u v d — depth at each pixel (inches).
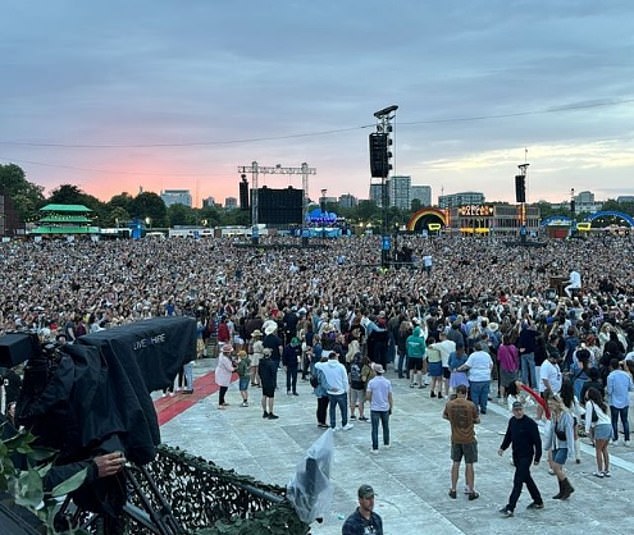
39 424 132.0
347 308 907.4
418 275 1734.7
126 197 7288.4
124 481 153.2
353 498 388.2
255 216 3294.8
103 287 1478.8
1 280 1712.6
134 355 148.2
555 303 975.6
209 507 210.1
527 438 360.8
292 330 824.9
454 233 6658.5
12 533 113.0
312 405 634.2
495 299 1117.1
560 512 363.9
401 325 748.0
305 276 1769.2
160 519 168.7
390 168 1822.1
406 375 758.5
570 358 641.6
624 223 7116.1
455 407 385.1
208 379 763.4
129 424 137.8
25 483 95.3
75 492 150.6
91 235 4761.3
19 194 6663.4
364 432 531.8
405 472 434.0
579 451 452.1
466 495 389.7
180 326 175.2
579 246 3427.7
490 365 578.9
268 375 578.9
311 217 4997.5
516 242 3538.4
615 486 402.6
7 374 166.9
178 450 227.8
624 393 490.0
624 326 740.7
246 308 960.9
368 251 3002.0
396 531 341.1
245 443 507.2
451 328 663.8
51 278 1772.9
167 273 1955.0
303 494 170.9
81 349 138.6
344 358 708.7
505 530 340.8
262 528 167.2
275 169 3371.1
